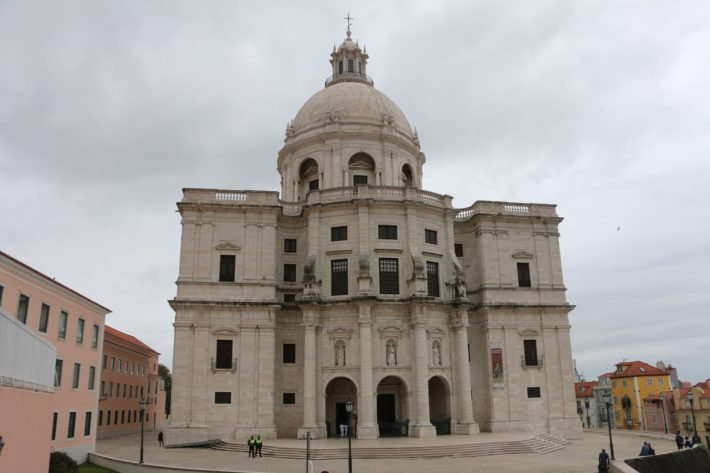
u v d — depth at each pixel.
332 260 56.78
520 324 60.28
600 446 52.56
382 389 56.62
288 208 60.88
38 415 23.72
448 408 55.06
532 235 63.47
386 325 54.28
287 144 68.75
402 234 57.16
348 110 67.19
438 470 36.84
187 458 44.09
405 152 68.69
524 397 58.47
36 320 40.66
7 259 35.84
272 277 56.25
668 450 49.22
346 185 64.56
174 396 52.28
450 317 56.81
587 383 117.62
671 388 98.69
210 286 55.25
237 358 53.75
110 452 49.62
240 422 52.47
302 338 56.75
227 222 57.19
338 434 55.66
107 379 71.94
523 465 39.03
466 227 64.12
